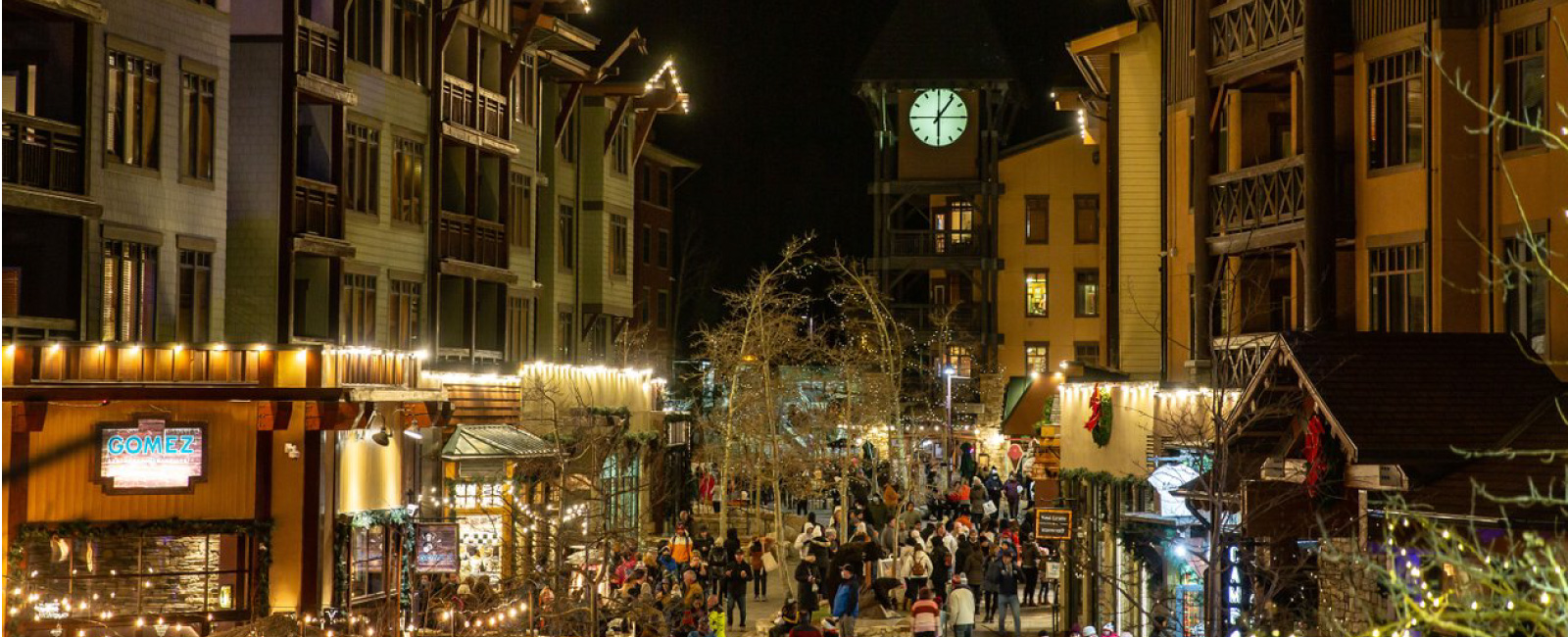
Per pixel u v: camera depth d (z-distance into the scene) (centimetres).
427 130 4016
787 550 5362
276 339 3344
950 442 6038
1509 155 2519
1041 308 7525
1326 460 2072
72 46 2770
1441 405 2062
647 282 7062
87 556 2634
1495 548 1831
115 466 2623
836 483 5856
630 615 2958
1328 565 1964
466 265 4162
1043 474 4156
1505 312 2523
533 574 2916
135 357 2630
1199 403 2534
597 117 5412
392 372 3047
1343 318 2961
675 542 3941
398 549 3053
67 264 2755
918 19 7650
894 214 7956
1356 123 2870
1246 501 2073
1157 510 2905
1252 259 3234
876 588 3862
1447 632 1338
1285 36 2961
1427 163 2633
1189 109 3419
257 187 3366
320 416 2700
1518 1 2508
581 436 3509
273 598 2694
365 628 2689
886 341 5941
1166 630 2280
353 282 3669
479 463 3472
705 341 6412
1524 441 1991
